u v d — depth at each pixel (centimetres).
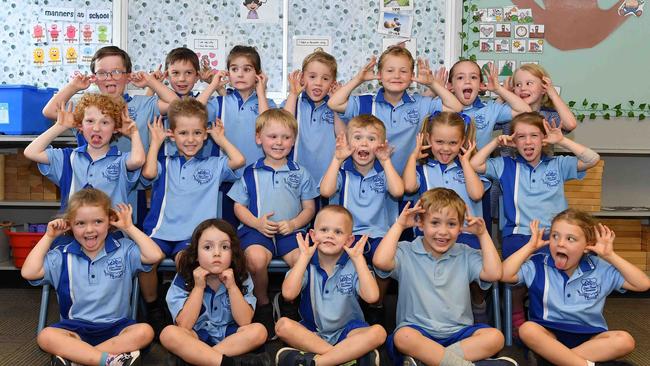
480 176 270
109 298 223
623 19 361
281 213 257
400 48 289
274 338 247
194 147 263
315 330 225
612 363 206
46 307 235
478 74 304
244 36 364
